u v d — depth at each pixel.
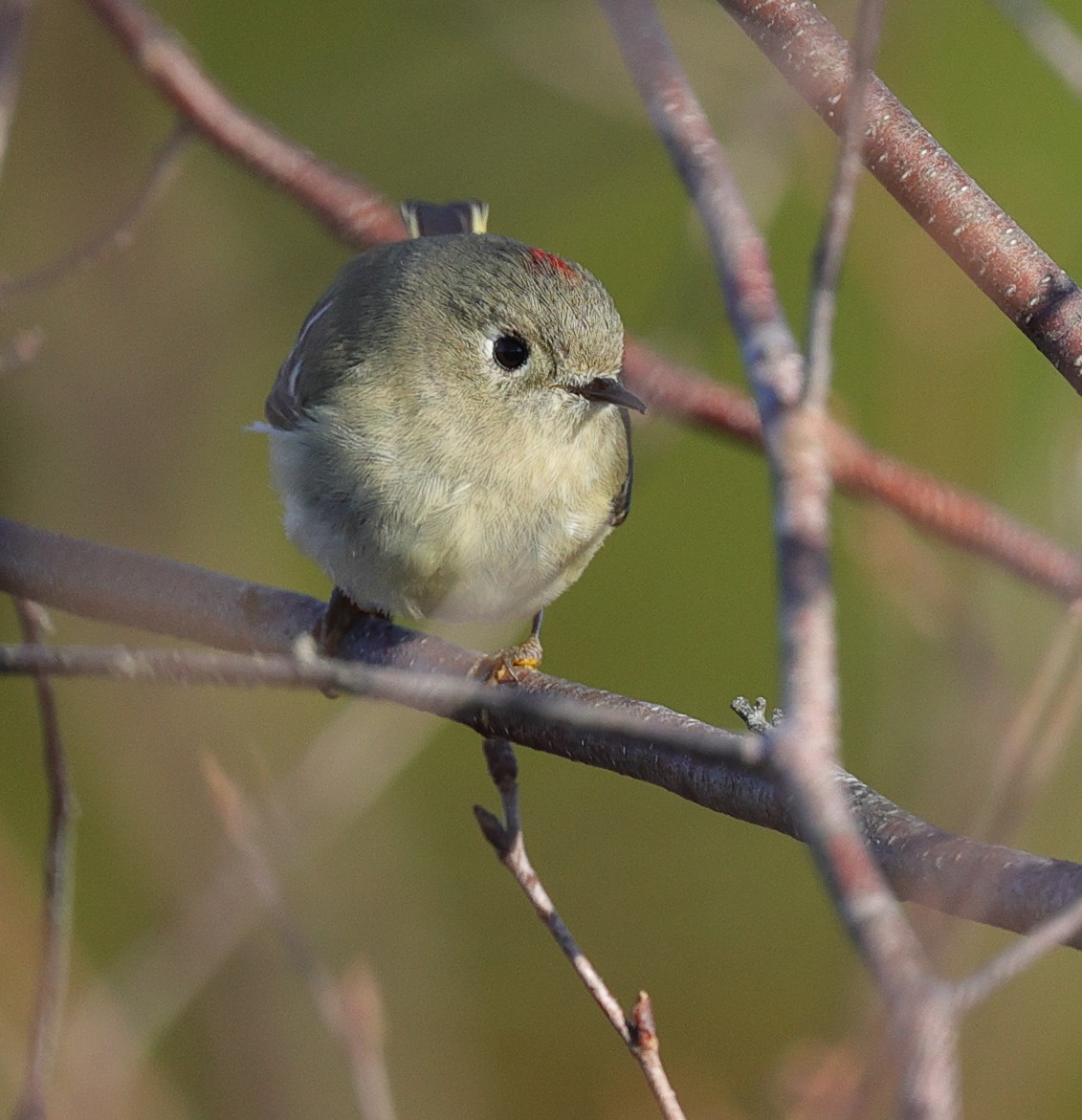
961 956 4.80
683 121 4.49
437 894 11.64
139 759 9.87
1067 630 5.38
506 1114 11.28
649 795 12.21
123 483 11.02
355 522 6.99
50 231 11.09
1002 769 5.27
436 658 6.70
